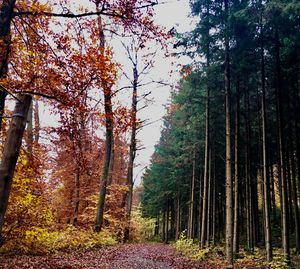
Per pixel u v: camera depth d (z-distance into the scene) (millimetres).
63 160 20734
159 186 38469
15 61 8383
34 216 12219
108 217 27266
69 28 8492
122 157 37438
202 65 18766
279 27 15391
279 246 21047
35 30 8320
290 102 20109
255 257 17281
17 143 3811
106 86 8461
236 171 18812
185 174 32031
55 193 24297
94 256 13938
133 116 11016
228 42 17109
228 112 16500
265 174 16250
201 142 24625
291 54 16172
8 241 11609
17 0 8234
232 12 15789
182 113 24984
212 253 19828
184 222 45906
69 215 24703
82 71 7996
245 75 19016
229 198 15578
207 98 21062
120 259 14469
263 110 16500
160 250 24562
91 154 23906
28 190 12383
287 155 21109
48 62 8125
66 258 12242
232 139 24344
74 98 8203
